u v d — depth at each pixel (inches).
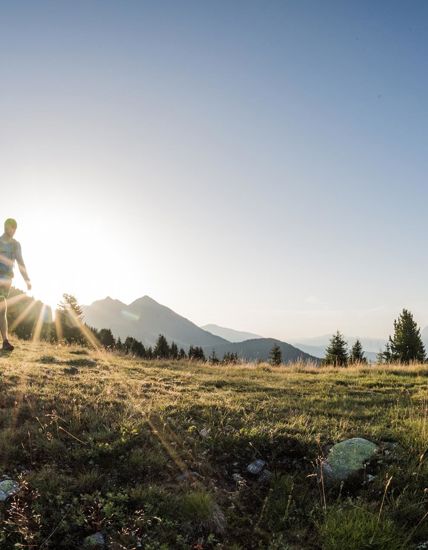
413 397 203.0
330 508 100.3
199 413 147.2
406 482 109.3
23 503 91.9
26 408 132.9
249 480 113.3
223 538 92.7
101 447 110.9
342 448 121.4
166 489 102.3
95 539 86.4
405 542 89.1
